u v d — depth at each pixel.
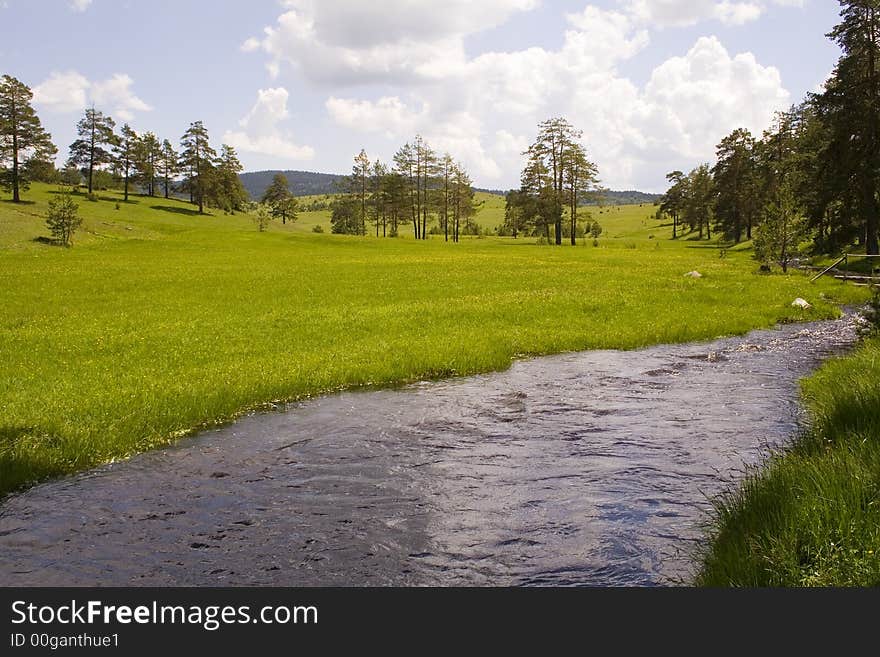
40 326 26.45
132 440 11.89
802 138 72.06
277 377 16.61
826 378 15.05
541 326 26.22
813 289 37.06
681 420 12.93
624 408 14.12
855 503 6.36
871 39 47.88
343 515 8.66
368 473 10.29
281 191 177.00
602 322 27.31
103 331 24.81
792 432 11.68
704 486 9.23
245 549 7.76
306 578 7.11
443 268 53.12
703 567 6.77
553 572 7.03
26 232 76.00
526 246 97.94
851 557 5.76
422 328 25.45
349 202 146.12
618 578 6.81
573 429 12.55
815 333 24.66
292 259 65.50
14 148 110.00
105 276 46.88
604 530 7.92
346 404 15.08
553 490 9.33
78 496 9.48
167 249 78.81
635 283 40.06
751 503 7.32
